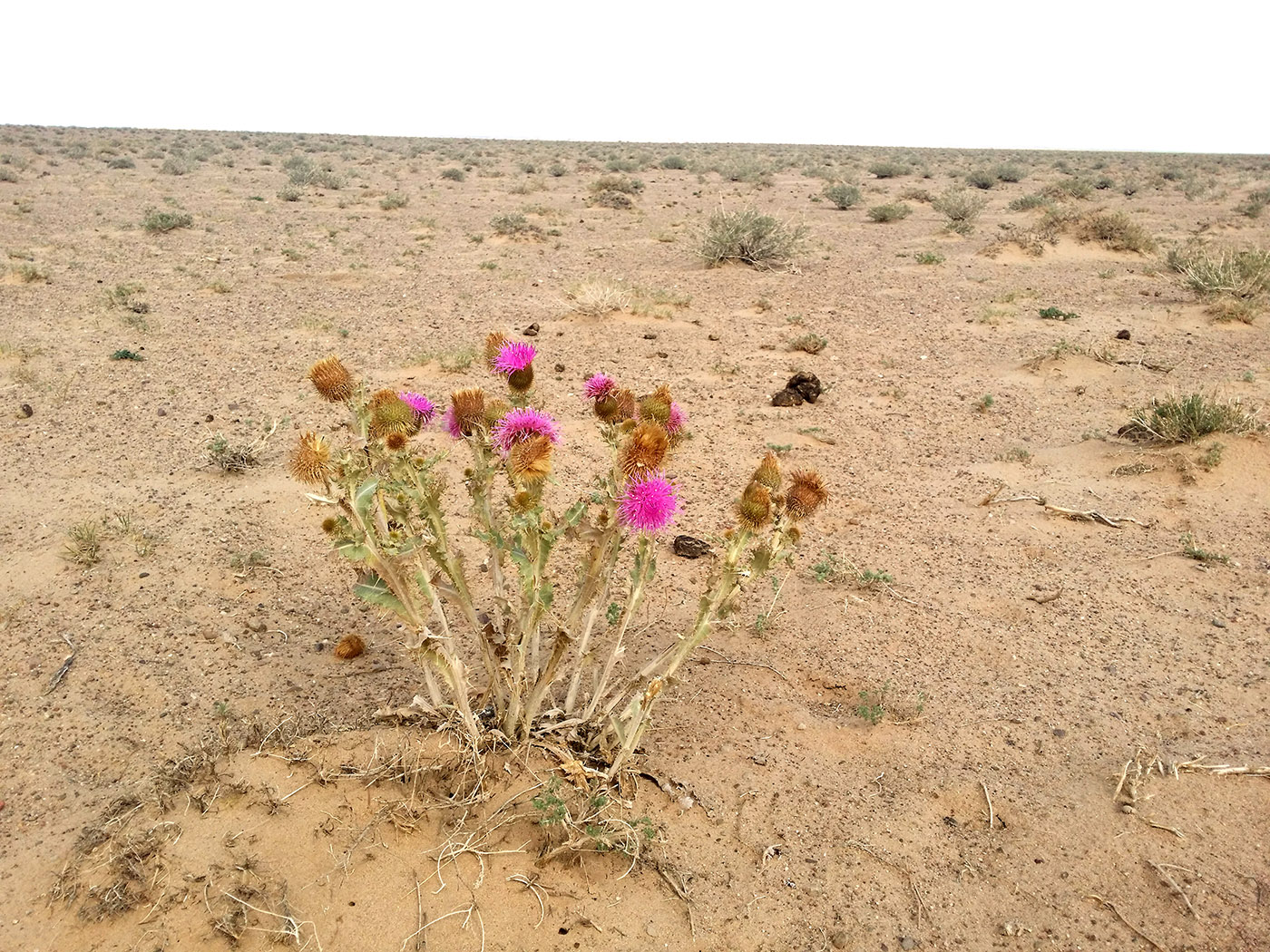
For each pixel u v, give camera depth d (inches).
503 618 136.6
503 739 134.6
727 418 356.8
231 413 341.7
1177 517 261.6
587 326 511.2
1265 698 174.2
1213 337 493.7
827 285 657.6
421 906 112.5
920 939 118.2
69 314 504.4
